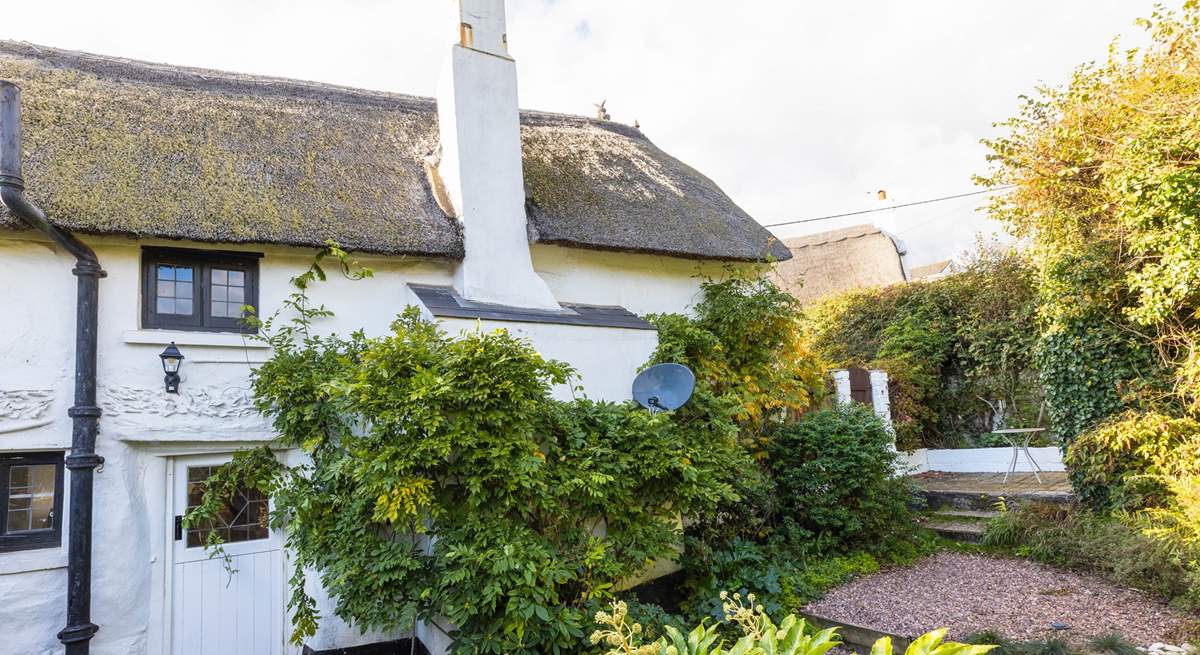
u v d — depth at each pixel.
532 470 4.34
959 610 5.34
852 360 14.28
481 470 4.36
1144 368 6.95
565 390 5.84
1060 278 7.55
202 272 5.45
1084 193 7.47
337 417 5.16
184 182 5.43
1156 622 4.71
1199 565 4.78
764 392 7.86
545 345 5.78
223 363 5.34
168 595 5.12
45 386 4.75
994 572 6.40
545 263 7.14
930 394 12.72
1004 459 11.10
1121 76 7.15
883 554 7.00
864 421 7.52
